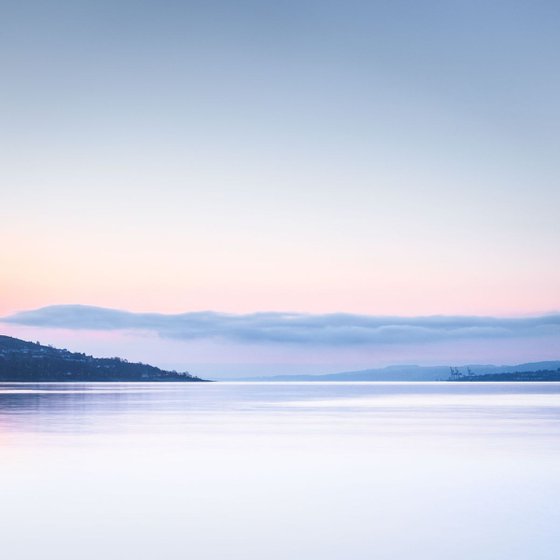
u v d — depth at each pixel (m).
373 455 34.03
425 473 28.50
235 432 46.62
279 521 20.17
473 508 21.86
